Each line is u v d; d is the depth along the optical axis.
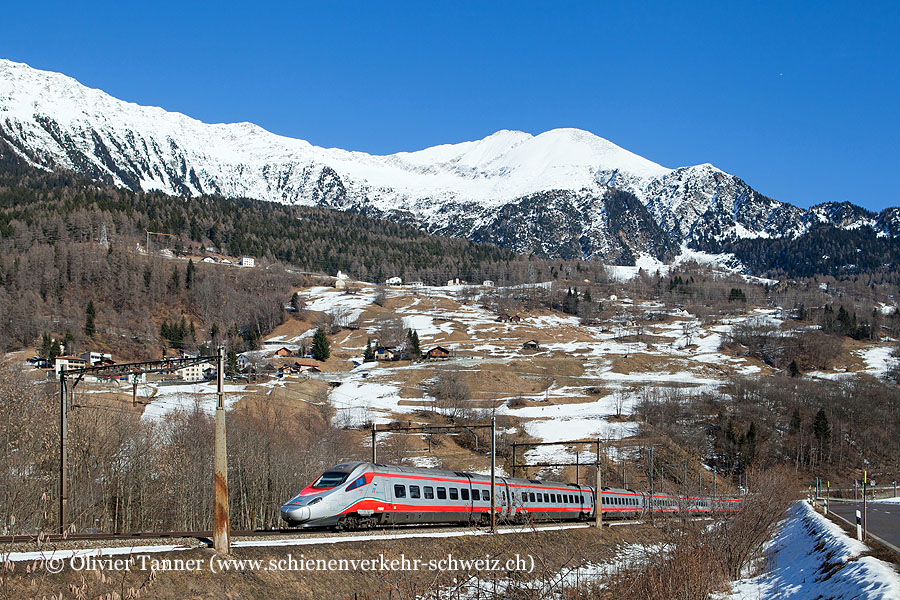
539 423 121.38
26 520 49.06
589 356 183.00
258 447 71.75
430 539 36.41
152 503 65.31
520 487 50.50
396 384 140.25
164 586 24.25
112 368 31.58
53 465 57.59
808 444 116.50
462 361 92.31
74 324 159.25
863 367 183.12
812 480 107.62
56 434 58.47
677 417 125.31
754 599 33.69
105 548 26.31
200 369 121.12
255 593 26.48
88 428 62.22
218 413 28.11
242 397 103.25
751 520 42.38
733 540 41.31
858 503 82.00
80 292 196.25
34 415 58.66
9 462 51.81
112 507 64.56
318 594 28.27
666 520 39.31
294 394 114.00
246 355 148.50
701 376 166.00
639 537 51.34
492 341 198.88
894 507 74.19
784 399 133.25
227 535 27.70
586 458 102.25
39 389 69.31
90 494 59.31
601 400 138.00
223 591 25.70
